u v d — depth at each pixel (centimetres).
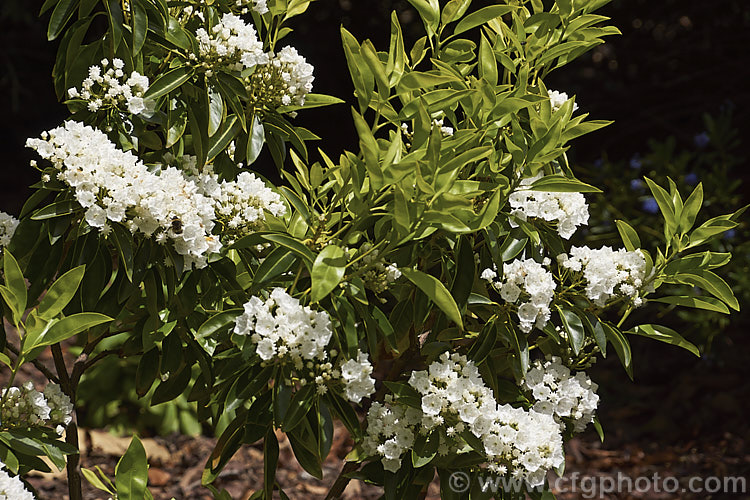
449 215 188
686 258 208
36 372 365
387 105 197
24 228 200
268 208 205
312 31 680
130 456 198
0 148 686
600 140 631
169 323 205
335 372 193
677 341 210
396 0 681
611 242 409
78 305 202
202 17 212
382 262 199
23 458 201
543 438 197
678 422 375
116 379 343
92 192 193
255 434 198
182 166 211
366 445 200
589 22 210
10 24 668
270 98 212
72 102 203
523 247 204
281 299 191
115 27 201
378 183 189
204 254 200
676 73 641
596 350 212
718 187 409
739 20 625
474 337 207
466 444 199
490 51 203
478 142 202
